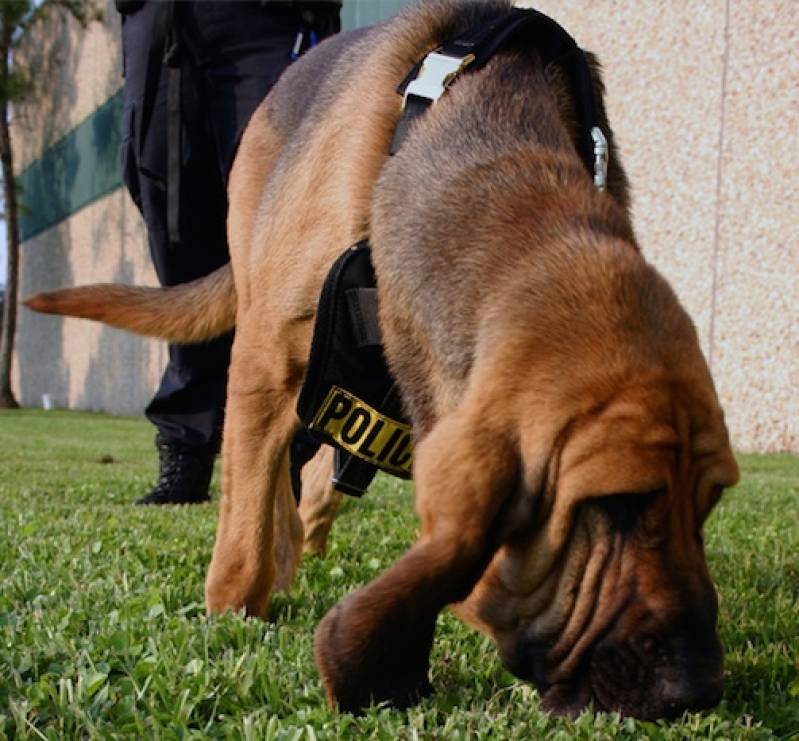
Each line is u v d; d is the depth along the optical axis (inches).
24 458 349.1
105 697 82.0
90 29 839.7
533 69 100.5
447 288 84.1
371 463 100.4
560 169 89.4
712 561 152.5
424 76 99.4
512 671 79.7
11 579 124.3
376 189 95.7
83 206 874.1
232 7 166.1
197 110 171.0
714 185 394.6
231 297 133.7
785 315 374.6
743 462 337.7
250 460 109.6
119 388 818.2
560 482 70.8
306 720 78.4
